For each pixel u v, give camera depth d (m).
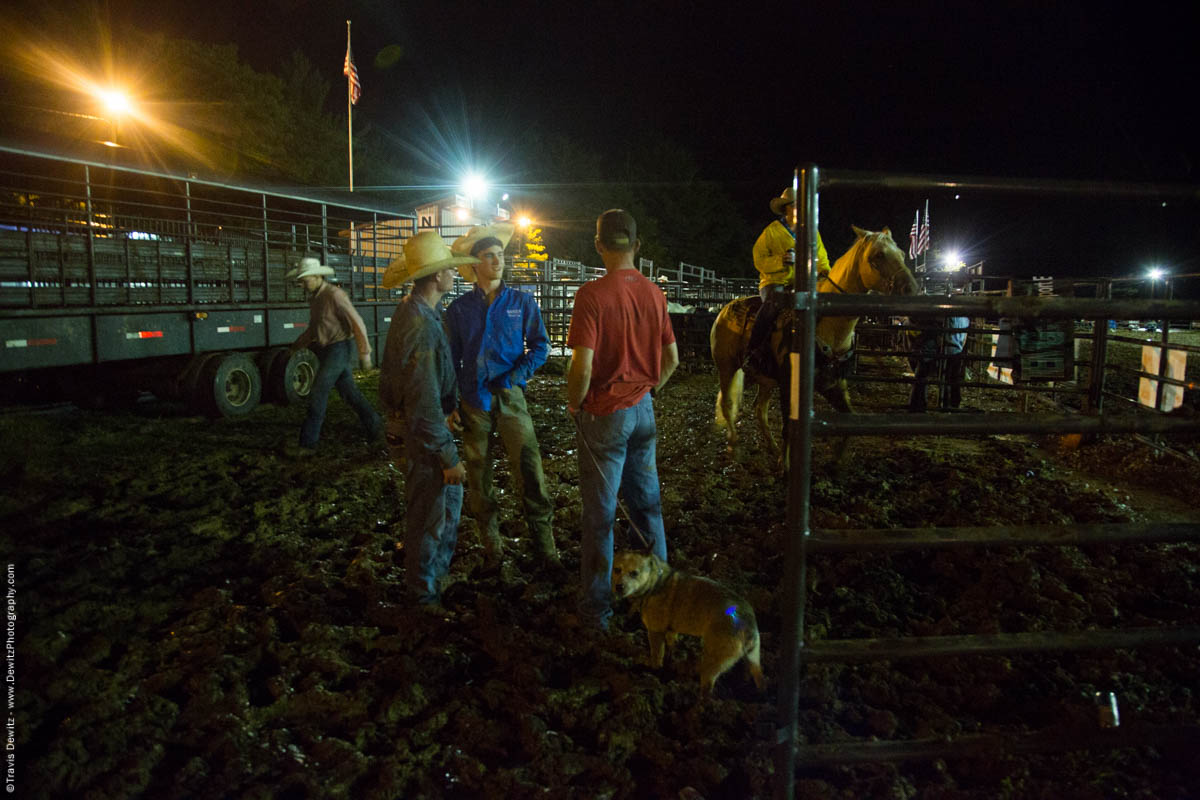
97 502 5.64
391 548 4.80
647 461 3.57
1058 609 3.83
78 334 7.72
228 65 29.03
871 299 2.26
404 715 2.97
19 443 7.26
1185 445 7.34
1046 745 2.47
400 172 38.84
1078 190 2.31
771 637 3.56
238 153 27.39
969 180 2.26
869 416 2.31
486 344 4.14
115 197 10.09
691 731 2.88
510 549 4.66
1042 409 9.77
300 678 3.21
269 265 10.50
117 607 3.80
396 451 3.81
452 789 2.58
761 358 6.39
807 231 2.20
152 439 7.83
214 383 8.84
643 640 3.53
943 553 4.60
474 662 3.41
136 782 2.54
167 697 3.10
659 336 3.36
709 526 5.14
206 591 3.94
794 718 2.40
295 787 2.54
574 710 3.00
